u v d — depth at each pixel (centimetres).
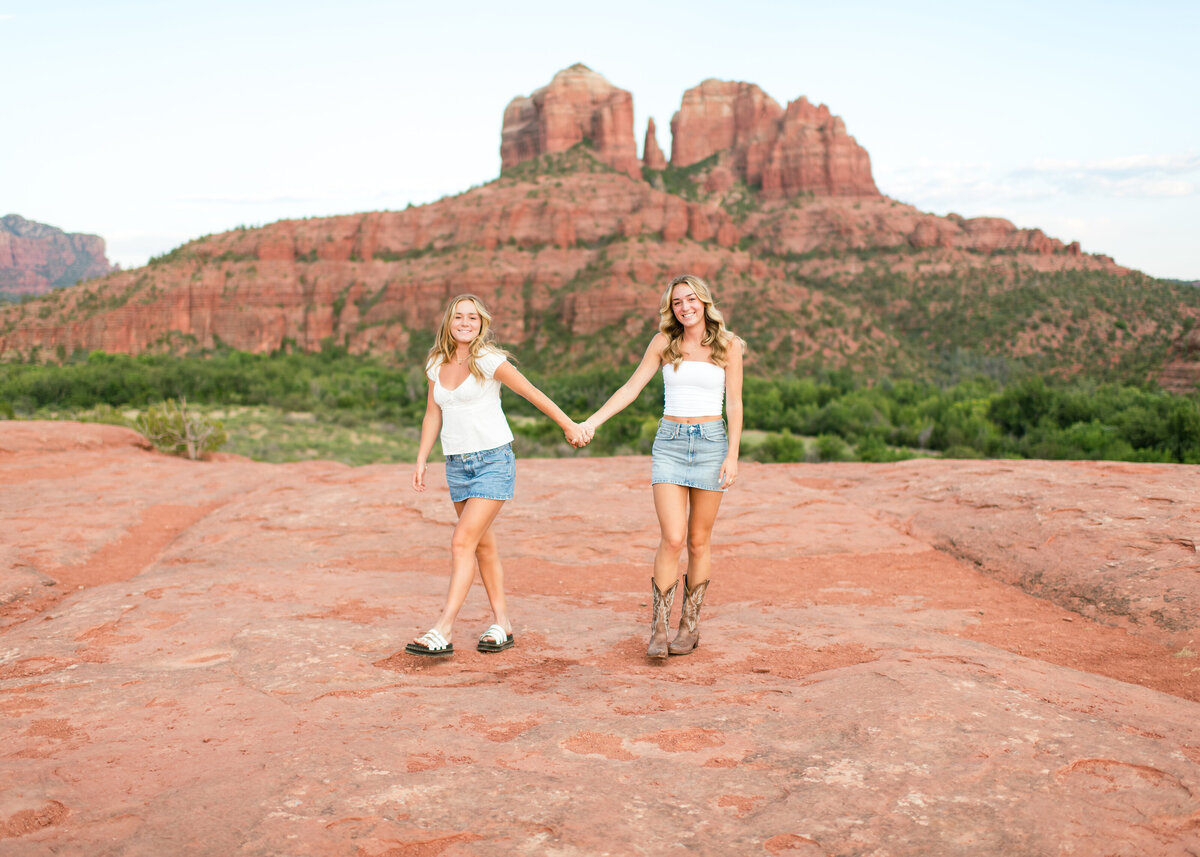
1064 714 280
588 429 387
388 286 17438
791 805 218
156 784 234
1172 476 662
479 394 381
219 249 18612
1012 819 209
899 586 544
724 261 16062
